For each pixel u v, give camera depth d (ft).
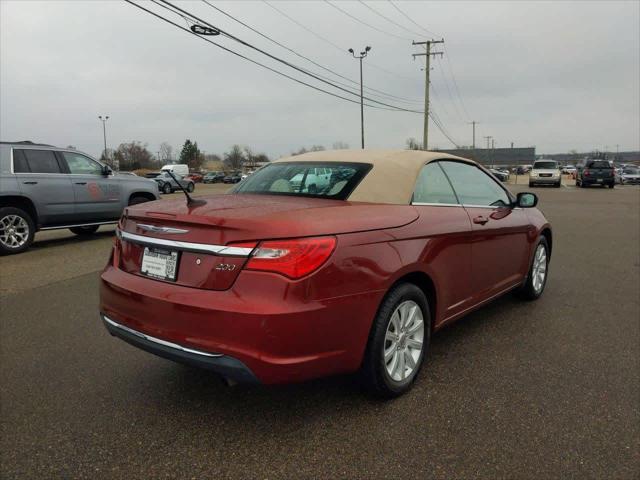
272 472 8.02
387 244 9.71
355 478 7.86
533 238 16.61
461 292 12.44
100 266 24.61
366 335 9.29
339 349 8.87
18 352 13.15
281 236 8.34
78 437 9.07
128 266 10.23
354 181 11.11
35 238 35.09
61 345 13.66
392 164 11.68
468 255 12.48
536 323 15.15
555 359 12.40
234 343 8.20
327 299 8.55
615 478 7.81
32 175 28.99
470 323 15.16
